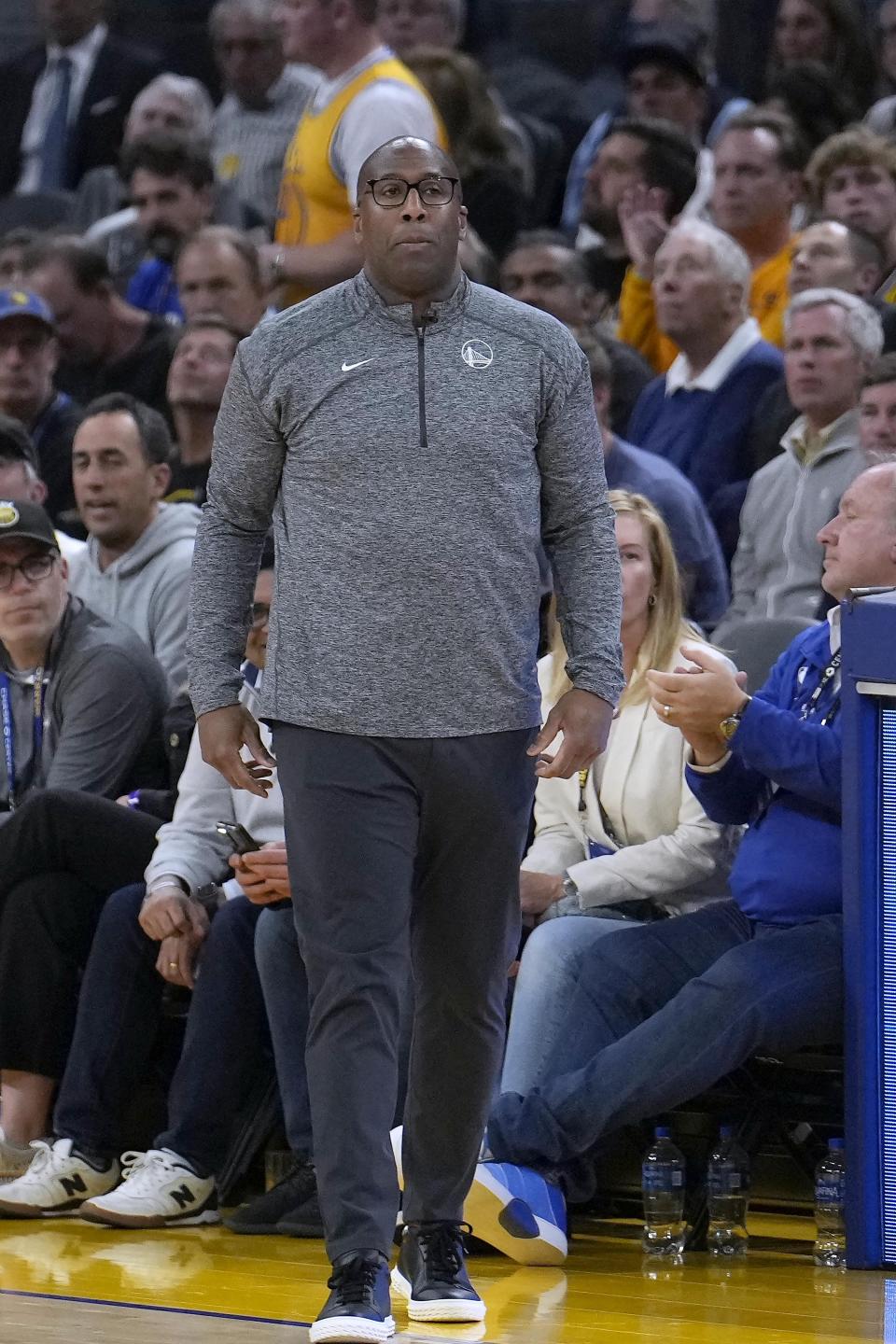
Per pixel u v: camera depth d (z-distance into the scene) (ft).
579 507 30.60
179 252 74.95
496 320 29.78
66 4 100.48
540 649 47.09
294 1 62.75
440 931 29.91
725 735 38.09
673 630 43.50
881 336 58.08
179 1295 34.22
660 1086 37.22
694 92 84.17
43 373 70.59
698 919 40.37
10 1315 31.81
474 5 95.81
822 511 57.62
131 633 51.31
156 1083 47.32
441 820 29.37
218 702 30.63
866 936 36.88
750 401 63.41
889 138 73.92
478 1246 38.75
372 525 28.89
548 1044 40.14
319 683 28.99
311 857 29.07
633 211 73.15
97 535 57.52
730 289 63.52
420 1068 30.55
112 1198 42.68
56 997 46.32
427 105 63.05
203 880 45.39
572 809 44.24
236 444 30.25
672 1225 38.01
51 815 45.98
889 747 36.99
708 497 63.10
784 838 38.86
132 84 100.22
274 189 91.09
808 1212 42.24
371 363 29.25
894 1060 36.70
